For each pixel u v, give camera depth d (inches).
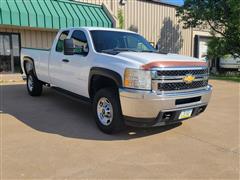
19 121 232.7
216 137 204.4
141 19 766.5
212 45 790.5
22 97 336.8
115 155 165.6
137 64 178.7
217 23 768.3
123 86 182.7
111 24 629.0
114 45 232.1
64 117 248.2
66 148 174.4
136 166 151.8
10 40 559.8
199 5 745.0
